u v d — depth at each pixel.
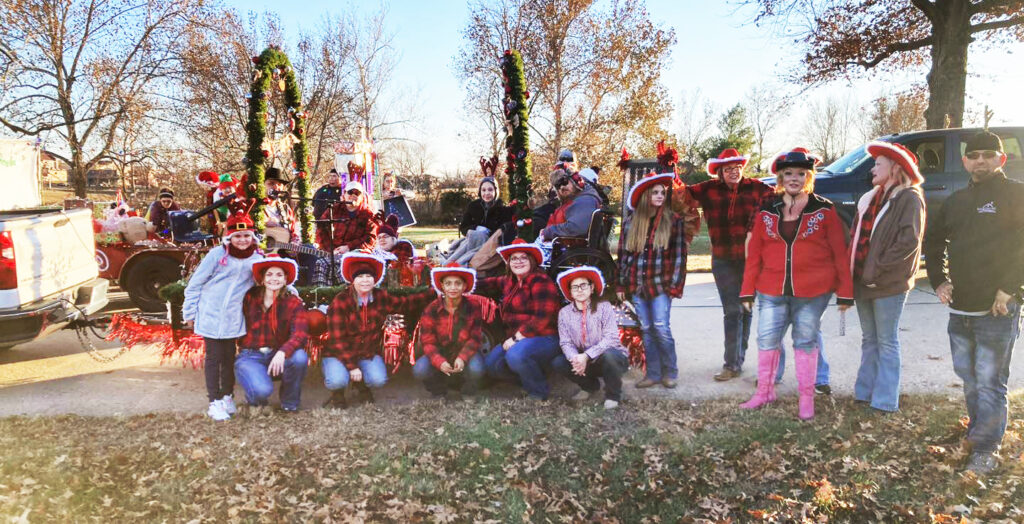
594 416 4.58
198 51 22.72
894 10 16.45
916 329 6.49
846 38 16.95
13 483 3.64
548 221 5.74
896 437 4.05
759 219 4.49
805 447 4.00
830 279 4.31
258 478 3.77
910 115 43.19
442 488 3.69
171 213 8.45
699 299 8.63
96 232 8.32
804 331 4.37
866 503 3.44
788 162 4.25
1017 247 3.50
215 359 4.74
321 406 5.02
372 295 5.04
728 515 3.42
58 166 32.06
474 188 39.94
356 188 6.58
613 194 23.12
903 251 4.12
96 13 21.67
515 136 5.43
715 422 4.41
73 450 4.07
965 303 3.70
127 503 3.51
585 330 4.78
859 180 8.21
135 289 8.27
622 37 22.45
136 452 4.07
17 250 5.58
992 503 3.31
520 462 3.99
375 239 6.55
